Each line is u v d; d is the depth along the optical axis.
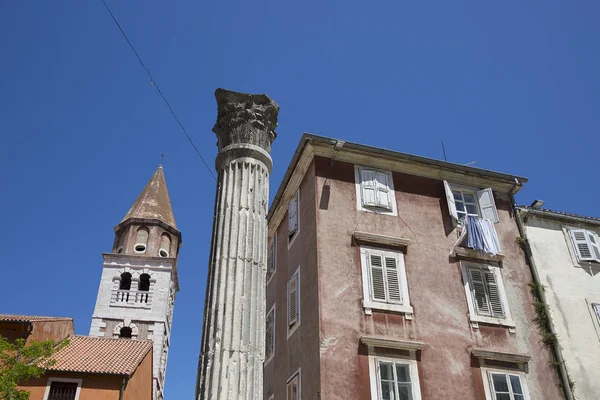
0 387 18.91
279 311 22.31
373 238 19.44
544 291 20.94
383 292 18.53
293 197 23.28
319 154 20.89
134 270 44.41
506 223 22.31
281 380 20.27
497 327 19.23
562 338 20.06
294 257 21.33
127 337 41.12
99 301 42.12
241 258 11.41
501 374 18.25
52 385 25.33
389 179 21.38
